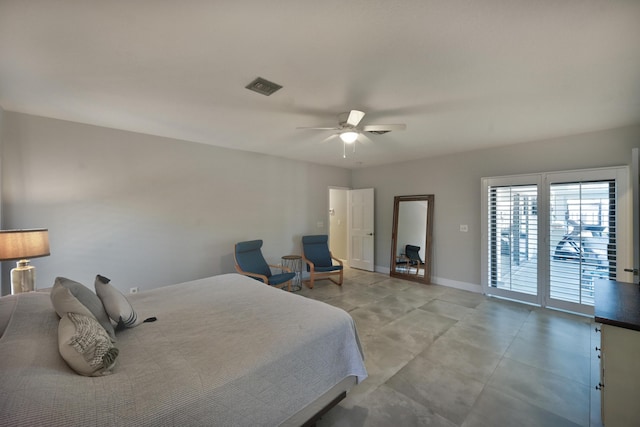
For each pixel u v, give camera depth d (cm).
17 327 132
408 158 517
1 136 267
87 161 317
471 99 244
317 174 573
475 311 360
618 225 318
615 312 157
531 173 383
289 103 255
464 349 262
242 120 302
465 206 460
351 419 173
